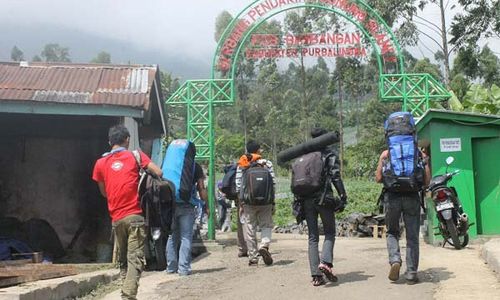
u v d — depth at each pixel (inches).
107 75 415.2
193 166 313.1
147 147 541.0
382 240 522.9
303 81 2023.9
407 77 553.6
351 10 551.2
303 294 237.8
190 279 294.0
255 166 326.0
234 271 314.0
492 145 406.6
